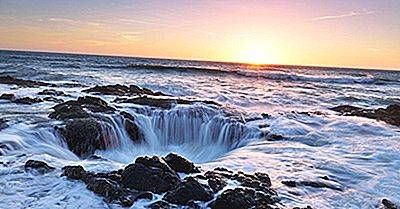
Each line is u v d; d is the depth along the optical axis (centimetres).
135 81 2700
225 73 4075
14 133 870
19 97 1471
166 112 1262
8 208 491
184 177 627
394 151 937
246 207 515
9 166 648
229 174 652
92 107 1173
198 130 1248
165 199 528
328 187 647
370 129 1229
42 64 4341
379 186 667
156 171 574
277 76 3941
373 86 3719
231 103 1844
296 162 814
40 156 732
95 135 966
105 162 732
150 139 1170
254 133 1167
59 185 567
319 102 2088
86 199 521
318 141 1073
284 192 607
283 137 1115
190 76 3550
